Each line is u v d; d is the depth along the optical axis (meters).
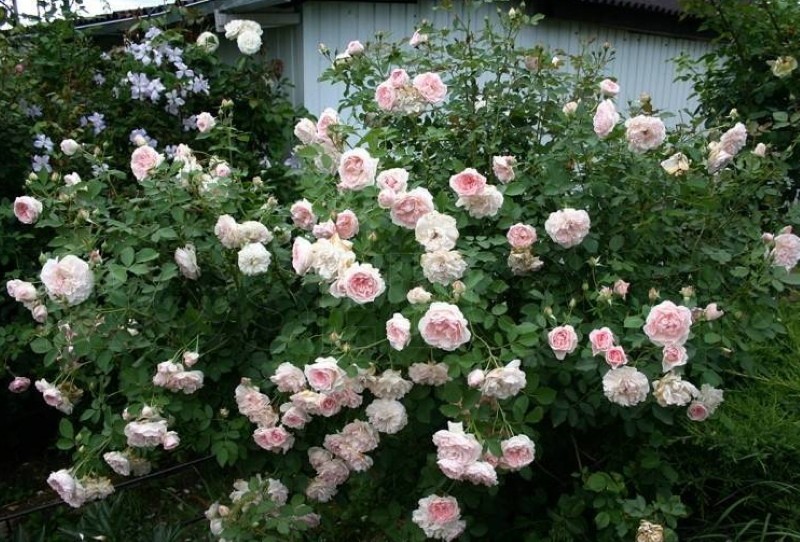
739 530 2.46
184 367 2.29
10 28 4.70
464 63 3.10
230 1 4.84
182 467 3.35
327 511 2.79
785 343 2.82
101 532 2.99
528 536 2.48
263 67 5.07
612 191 2.46
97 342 2.31
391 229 2.19
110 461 2.29
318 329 2.46
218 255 2.37
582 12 6.40
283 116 4.94
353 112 3.22
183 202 2.41
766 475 2.46
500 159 2.44
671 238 2.59
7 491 3.97
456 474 1.89
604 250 2.52
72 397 2.46
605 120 2.41
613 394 2.07
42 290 2.57
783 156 2.66
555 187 2.43
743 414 2.53
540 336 2.14
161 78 4.76
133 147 4.70
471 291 2.02
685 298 2.28
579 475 2.35
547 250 2.39
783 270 2.39
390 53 3.36
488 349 2.01
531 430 2.03
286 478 2.38
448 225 2.05
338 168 2.46
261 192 2.91
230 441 2.34
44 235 3.90
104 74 4.89
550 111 3.02
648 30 7.20
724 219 2.62
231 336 2.47
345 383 2.06
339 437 2.20
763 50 4.27
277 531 2.36
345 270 2.02
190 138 4.87
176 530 3.01
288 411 2.17
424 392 2.15
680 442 2.55
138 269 2.24
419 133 2.85
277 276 2.53
